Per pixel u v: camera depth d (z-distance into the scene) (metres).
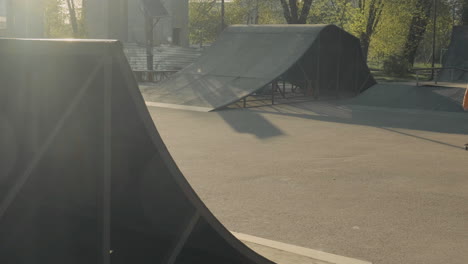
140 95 3.06
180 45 52.06
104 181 3.16
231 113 17.98
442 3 52.78
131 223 3.58
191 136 13.22
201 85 21.27
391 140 13.09
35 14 48.28
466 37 37.09
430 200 7.56
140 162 3.32
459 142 12.91
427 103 20.94
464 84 27.86
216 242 3.66
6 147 3.48
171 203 3.43
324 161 10.35
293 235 5.95
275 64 21.48
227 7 66.81
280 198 7.57
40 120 3.29
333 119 17.05
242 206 7.13
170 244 3.52
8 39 3.43
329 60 24.62
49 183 3.51
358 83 24.53
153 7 35.44
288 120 16.58
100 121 3.14
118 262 3.55
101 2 49.38
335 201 7.45
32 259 3.40
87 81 3.01
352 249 5.51
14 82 3.46
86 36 51.44
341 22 45.03
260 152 11.23
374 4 42.16
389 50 45.34
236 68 22.00
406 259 5.24
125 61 2.99
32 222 3.51
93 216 3.43
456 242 5.77
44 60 3.27
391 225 6.36
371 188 8.24
